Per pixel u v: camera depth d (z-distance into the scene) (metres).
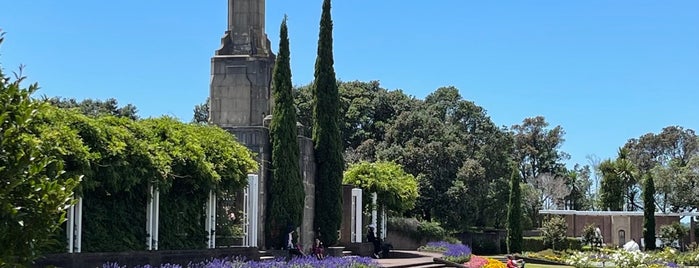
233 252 22.66
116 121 19.12
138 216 19.69
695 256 39.28
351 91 66.31
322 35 32.16
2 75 6.52
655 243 55.31
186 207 21.70
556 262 39.81
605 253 41.25
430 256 35.12
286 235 27.42
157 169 18.92
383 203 37.59
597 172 83.62
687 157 94.88
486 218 60.84
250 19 30.58
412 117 61.12
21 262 6.29
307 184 30.53
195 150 20.75
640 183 80.31
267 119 28.69
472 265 31.25
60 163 6.62
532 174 91.19
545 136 92.06
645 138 97.69
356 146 63.84
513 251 51.09
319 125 31.70
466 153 61.03
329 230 31.17
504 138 64.62
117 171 17.70
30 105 6.32
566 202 89.75
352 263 22.92
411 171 58.47
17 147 6.28
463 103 66.44
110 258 17.94
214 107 30.08
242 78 29.98
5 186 6.07
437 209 58.00
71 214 17.16
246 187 24.41
